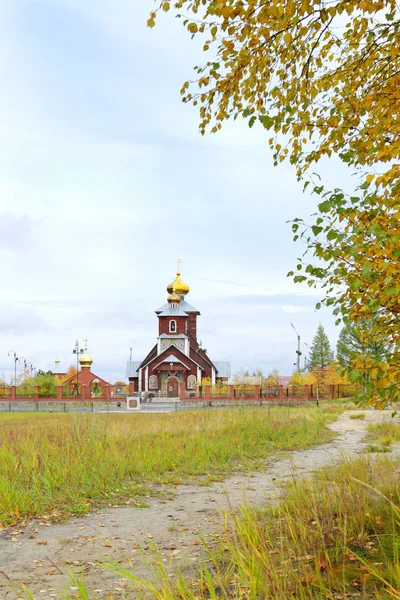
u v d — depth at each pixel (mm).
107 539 7195
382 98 6035
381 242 4785
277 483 10805
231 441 16906
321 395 55375
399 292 4895
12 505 8938
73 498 9555
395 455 13438
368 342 5691
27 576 5848
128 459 12836
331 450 16000
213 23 6113
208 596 4578
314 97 6820
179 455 14047
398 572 3816
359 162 6055
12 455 12180
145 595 4895
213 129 7125
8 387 64438
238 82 6547
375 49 6461
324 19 5961
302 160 6590
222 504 9188
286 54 6484
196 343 85250
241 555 4367
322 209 5168
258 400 54375
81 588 4395
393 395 5215
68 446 12969
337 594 4203
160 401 66125
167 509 9031
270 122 5953
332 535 5711
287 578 4461
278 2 5602
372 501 6777
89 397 64250
